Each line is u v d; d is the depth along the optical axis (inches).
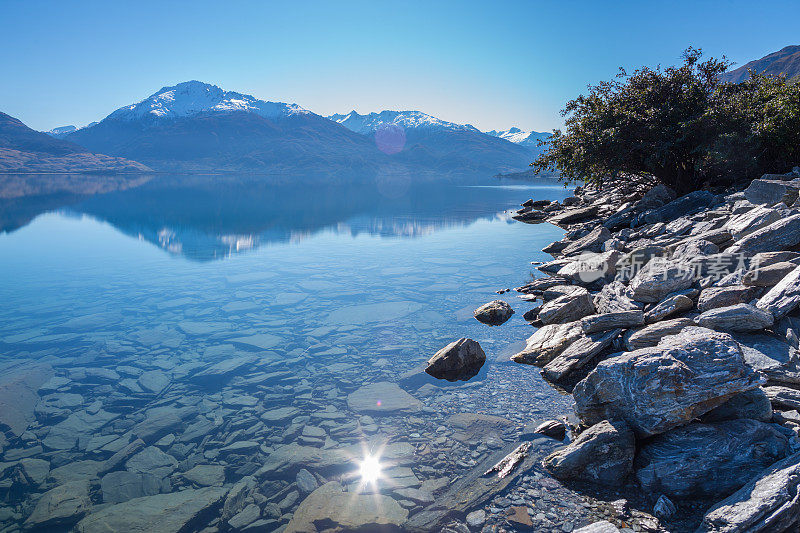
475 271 317.1
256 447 134.5
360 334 206.4
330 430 141.1
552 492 117.2
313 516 112.0
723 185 405.7
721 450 114.7
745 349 144.9
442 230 553.9
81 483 121.8
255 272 320.8
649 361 123.0
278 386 164.4
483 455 129.5
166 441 137.1
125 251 406.9
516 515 111.3
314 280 295.6
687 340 127.6
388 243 451.2
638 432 123.8
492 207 933.8
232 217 717.9
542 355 178.2
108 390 162.1
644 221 354.6
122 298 256.1
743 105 366.0
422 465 126.6
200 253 397.7
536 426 139.9
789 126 331.6
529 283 279.1
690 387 119.1
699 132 384.2
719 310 154.9
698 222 273.3
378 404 153.1
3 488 120.4
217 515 113.4
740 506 102.5
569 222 569.0
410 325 216.1
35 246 432.5
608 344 174.9
